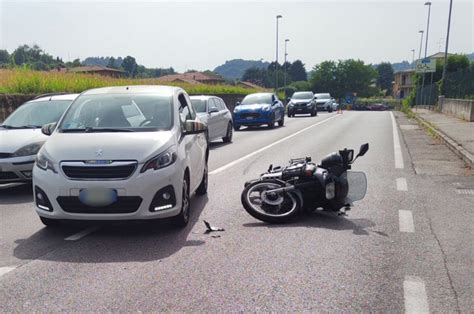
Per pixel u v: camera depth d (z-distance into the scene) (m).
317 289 4.04
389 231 5.72
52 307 3.76
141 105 6.56
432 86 40.56
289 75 137.88
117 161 5.34
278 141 16.50
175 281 4.24
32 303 3.84
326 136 18.17
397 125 24.67
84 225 6.11
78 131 6.16
